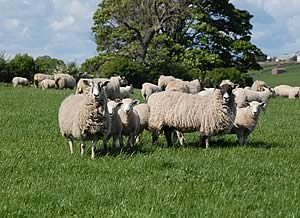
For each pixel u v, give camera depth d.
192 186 10.52
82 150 14.16
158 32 68.31
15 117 23.83
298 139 18.91
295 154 15.05
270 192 10.23
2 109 28.03
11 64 72.44
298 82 86.00
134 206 8.97
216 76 59.41
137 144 16.50
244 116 17.03
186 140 18.05
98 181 10.81
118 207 8.85
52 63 74.56
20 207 8.78
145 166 12.52
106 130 13.96
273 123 24.41
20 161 12.62
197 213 8.56
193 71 63.62
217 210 8.73
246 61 72.12
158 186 10.36
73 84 58.56
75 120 13.93
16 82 64.38
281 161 13.74
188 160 13.27
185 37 70.88
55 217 8.41
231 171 12.07
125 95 33.97
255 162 13.38
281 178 11.58
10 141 16.52
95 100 13.62
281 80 91.81
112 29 68.88
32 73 73.19
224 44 70.69
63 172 11.71
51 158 13.26
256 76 104.94
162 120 16.47
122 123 15.84
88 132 13.79
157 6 65.94
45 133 18.58
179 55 68.44
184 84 33.47
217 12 73.50
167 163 12.77
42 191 9.80
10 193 9.64
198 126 16.16
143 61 66.00
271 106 36.62
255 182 11.13
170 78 39.25
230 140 18.19
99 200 9.28
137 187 10.21
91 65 70.50
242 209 8.88
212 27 69.44
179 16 65.81
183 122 16.17
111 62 61.41
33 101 34.25
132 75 60.75
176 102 16.36
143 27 67.19
